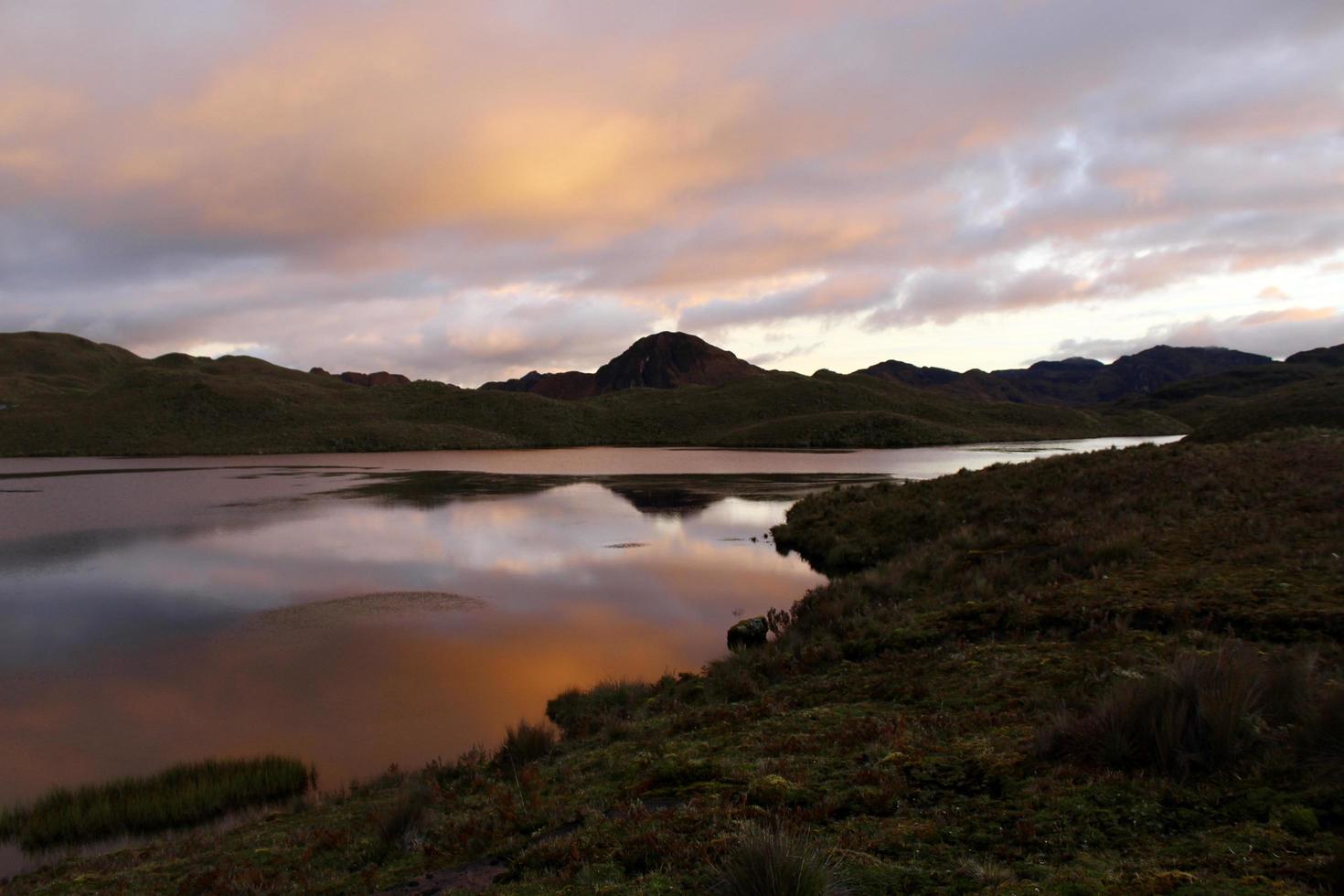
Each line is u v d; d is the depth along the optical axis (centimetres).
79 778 1183
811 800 620
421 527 4100
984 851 473
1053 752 631
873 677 1095
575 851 569
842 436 17062
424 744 1268
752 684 1180
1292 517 1767
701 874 480
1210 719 566
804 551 3084
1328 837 422
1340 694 538
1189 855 429
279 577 2770
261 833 882
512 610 2219
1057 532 2044
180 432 16800
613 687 1418
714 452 14575
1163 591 1283
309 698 1516
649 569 2809
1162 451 3206
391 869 660
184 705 1490
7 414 16962
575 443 19375
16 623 2164
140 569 2986
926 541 2466
